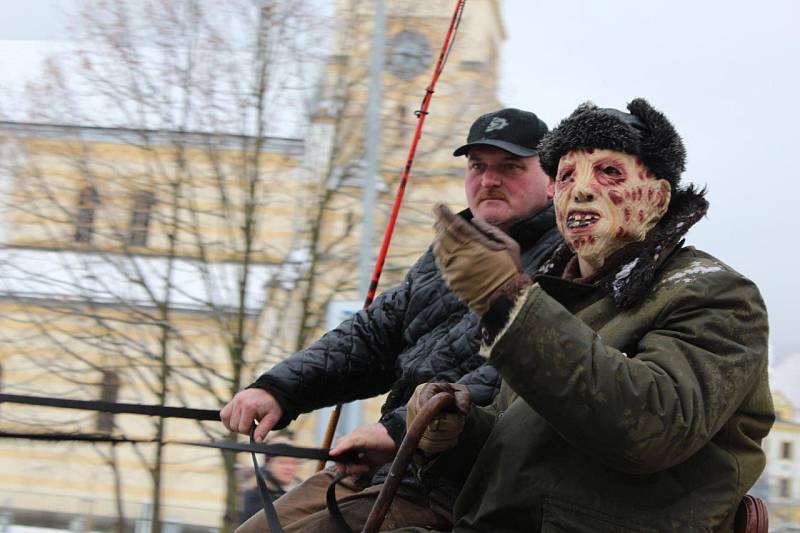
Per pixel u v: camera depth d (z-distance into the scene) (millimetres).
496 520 3592
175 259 19969
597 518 3449
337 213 19922
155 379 19828
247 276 19672
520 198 4961
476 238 3268
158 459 19484
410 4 20469
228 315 19469
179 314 19906
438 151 20281
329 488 4090
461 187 20219
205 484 23453
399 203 5219
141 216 20250
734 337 3453
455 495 4242
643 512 3447
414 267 5035
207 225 20109
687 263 3613
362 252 16203
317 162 20141
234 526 17500
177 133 20188
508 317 3225
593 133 3682
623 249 3695
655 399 3262
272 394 4742
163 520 18625
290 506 4852
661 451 3270
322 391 4883
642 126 3711
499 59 21016
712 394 3352
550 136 3822
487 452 3660
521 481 3537
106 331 19734
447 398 3568
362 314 5027
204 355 19672
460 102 20406
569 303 3709
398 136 20219
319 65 20391
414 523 4309
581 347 3238
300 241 19844
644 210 3676
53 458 23359
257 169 20078
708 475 3510
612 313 3619
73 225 20359
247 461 17906
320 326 19484
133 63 20344
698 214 3686
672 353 3381
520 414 3639
